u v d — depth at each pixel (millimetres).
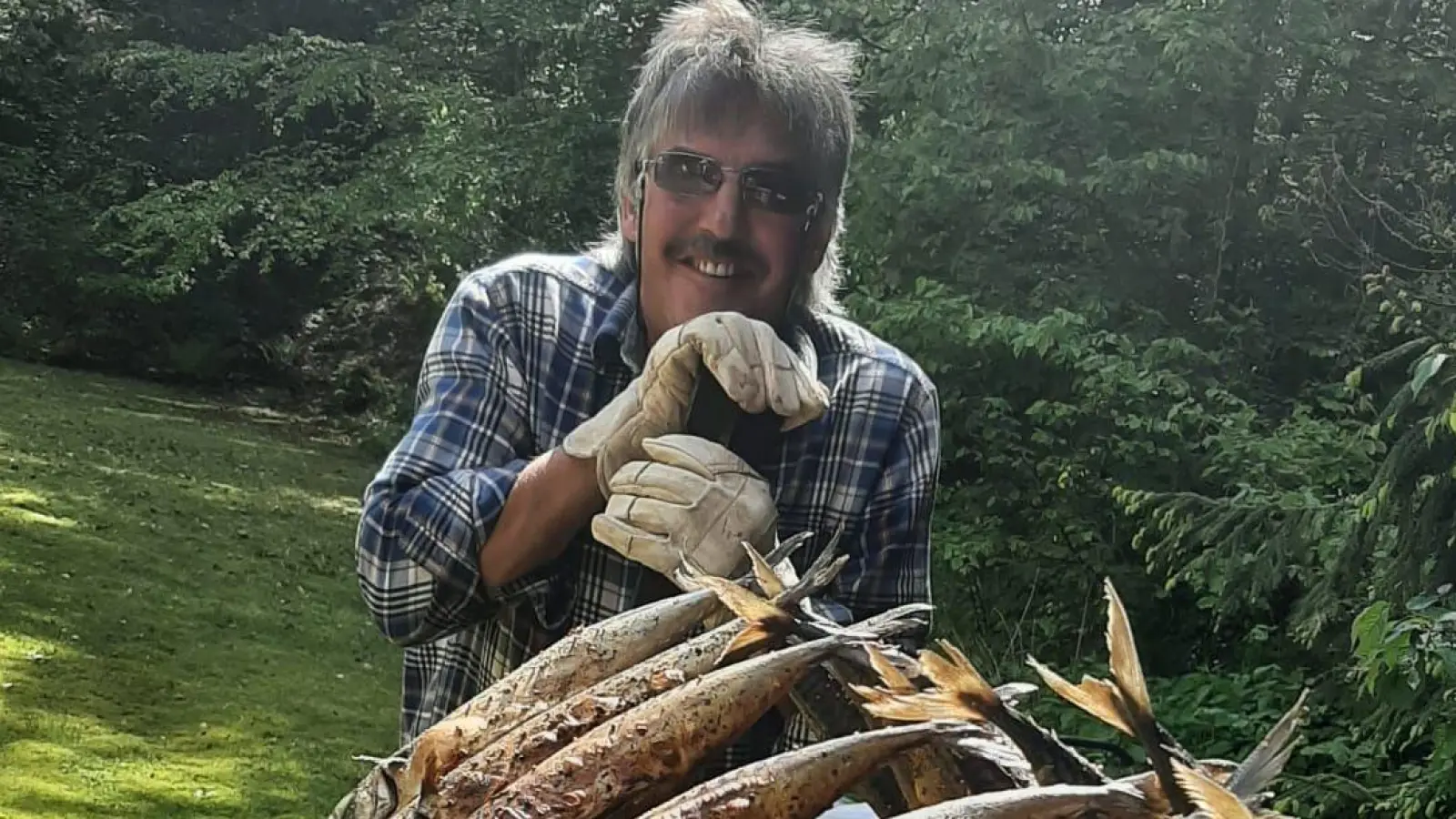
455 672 1791
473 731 1156
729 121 1648
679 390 1454
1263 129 7125
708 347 1422
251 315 17094
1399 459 3840
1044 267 7031
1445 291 5305
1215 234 7102
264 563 8875
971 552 6285
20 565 7875
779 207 1664
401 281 15359
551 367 1749
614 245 1887
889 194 6922
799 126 1664
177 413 14852
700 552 1366
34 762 5227
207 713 6027
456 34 14672
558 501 1516
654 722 1091
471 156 12242
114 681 6285
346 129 16453
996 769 1104
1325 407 6102
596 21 12180
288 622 7676
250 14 18172
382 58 14969
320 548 9539
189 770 5348
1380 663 3510
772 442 1802
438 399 1719
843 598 1810
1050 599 6414
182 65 16297
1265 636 5270
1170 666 6109
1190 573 4969
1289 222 6988
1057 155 7070
